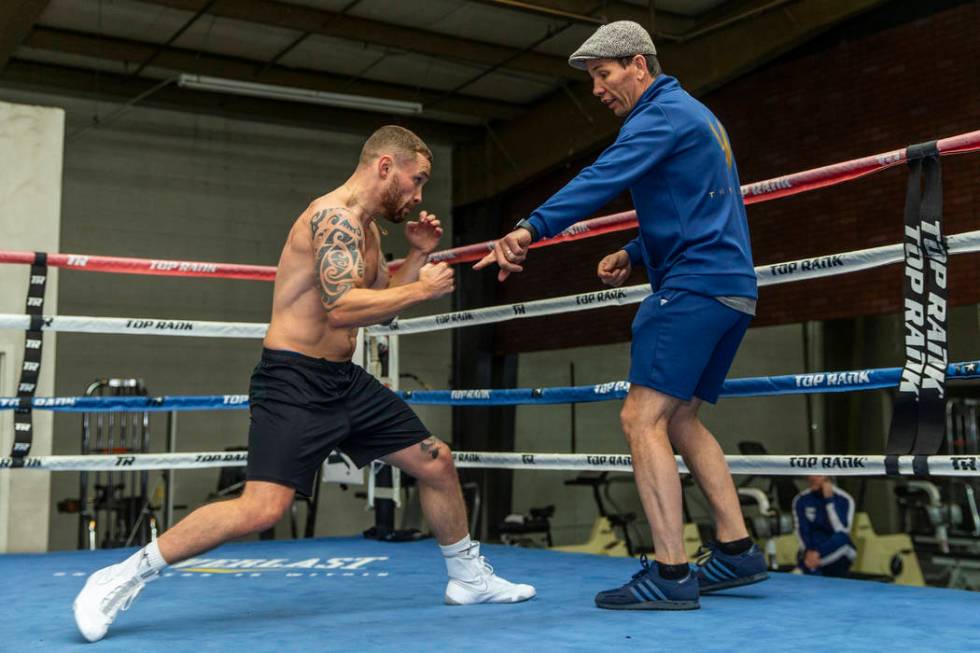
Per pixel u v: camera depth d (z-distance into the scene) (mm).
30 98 9289
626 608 2004
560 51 9312
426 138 11172
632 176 1942
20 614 2076
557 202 1914
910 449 2135
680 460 2492
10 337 5352
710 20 8836
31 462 3188
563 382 10781
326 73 9820
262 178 10453
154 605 2201
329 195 2045
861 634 1704
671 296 1979
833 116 8539
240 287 10188
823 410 9844
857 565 7301
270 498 1922
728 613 1948
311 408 1968
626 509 10945
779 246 8914
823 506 6664
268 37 8922
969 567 7676
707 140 2002
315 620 1962
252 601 2254
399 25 8672
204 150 10148
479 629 1810
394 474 3941
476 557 2193
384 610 2098
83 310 9328
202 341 9867
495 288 11445
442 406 11328
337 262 1887
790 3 8086
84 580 2656
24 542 5281
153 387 9555
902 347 8109
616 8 8453
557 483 11328
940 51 7805
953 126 7699
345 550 3482
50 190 5617
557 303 2947
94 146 9578
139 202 9758
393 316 1884
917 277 2168
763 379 2492
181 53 9000
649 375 1985
